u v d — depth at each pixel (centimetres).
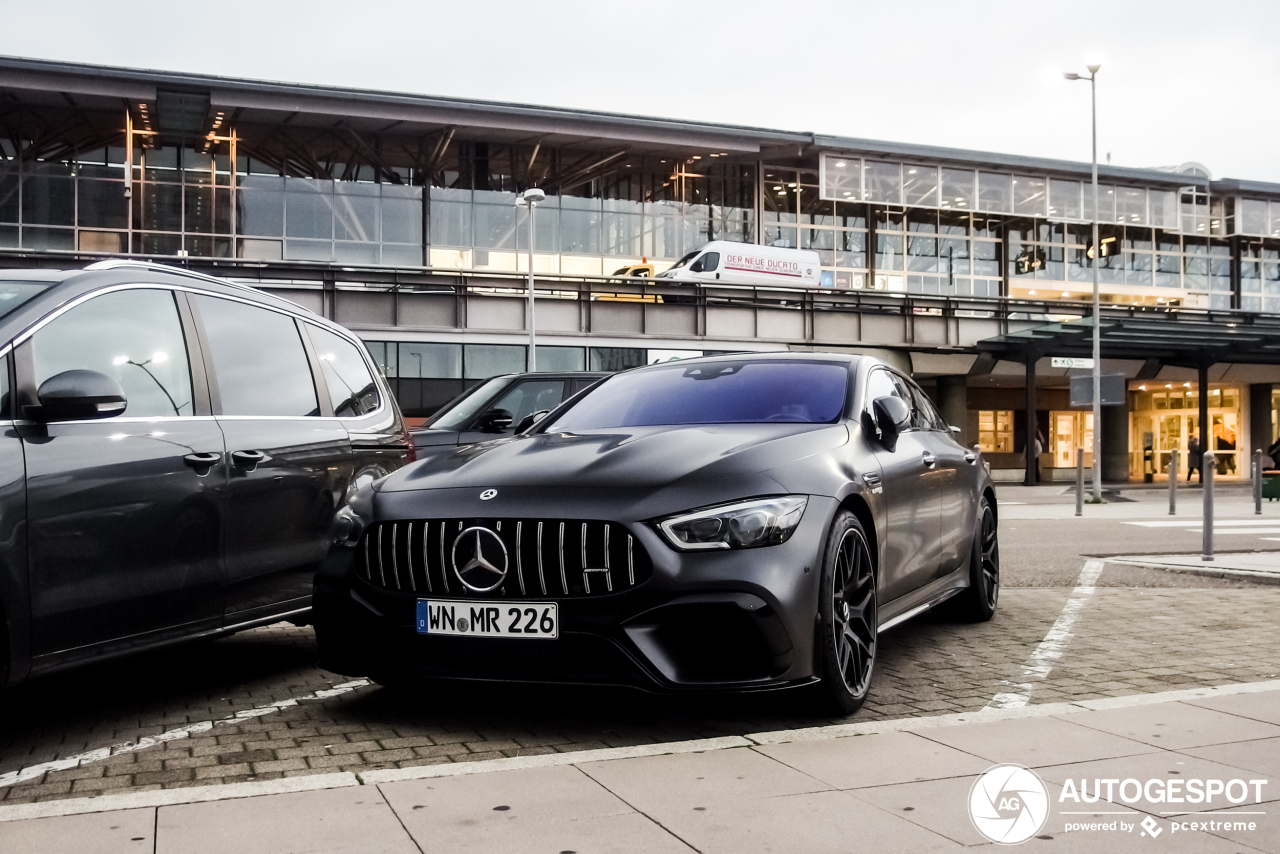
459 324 2895
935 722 371
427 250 3512
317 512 477
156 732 382
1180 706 394
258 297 492
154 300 422
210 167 3381
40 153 3234
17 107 3152
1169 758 328
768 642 348
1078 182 4312
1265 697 408
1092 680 460
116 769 335
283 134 3441
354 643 384
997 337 3441
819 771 315
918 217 4225
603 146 3709
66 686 458
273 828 268
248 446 437
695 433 422
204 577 408
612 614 348
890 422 457
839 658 379
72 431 360
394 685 448
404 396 2842
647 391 503
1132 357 3716
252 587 436
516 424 868
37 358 358
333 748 357
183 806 284
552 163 3728
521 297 2967
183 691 447
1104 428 4406
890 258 4178
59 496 346
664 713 399
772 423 450
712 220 3919
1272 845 258
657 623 347
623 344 3058
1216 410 4378
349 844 257
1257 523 1491
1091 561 977
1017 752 335
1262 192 4597
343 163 3516
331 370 528
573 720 392
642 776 310
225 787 299
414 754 349
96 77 3011
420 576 371
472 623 360
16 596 329
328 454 488
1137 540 1217
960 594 612
